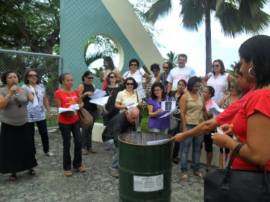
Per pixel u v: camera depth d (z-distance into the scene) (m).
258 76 1.71
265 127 1.59
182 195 4.79
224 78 6.47
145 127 6.64
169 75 7.43
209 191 1.79
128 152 2.93
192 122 5.44
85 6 9.22
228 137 1.75
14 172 5.15
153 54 10.37
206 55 15.38
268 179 1.67
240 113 1.75
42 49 19.61
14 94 5.04
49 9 18.94
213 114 5.45
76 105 5.37
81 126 5.79
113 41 9.75
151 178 2.91
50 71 8.70
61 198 4.60
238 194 1.68
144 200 2.94
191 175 5.72
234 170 1.75
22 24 18.19
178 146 6.24
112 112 6.39
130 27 9.86
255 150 1.58
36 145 7.52
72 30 9.06
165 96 6.28
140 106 6.50
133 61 7.45
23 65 8.10
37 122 6.52
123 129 5.02
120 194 3.07
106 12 9.50
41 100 6.50
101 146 7.61
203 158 6.38
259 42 1.71
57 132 8.79
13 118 5.07
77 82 9.17
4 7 17.05
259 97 1.64
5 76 5.00
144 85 7.82
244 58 1.75
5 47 18.48
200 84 5.52
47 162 6.29
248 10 14.29
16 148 5.16
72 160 6.32
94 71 9.34
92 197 4.65
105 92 6.98
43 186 5.04
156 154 2.90
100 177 5.48
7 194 4.71
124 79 7.08
